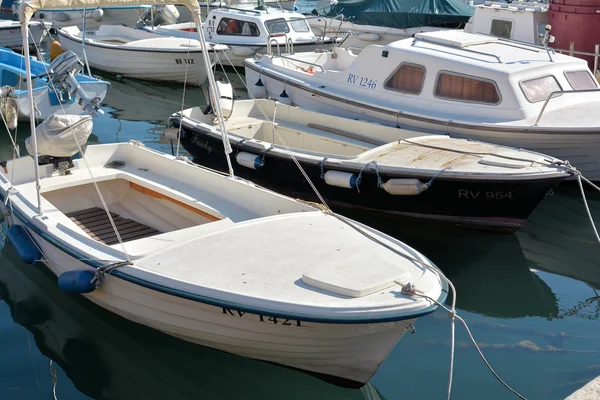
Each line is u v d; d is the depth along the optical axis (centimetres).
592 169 897
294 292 490
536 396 548
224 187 697
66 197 745
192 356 600
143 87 1505
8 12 2228
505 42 1046
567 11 1259
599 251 800
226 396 558
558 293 712
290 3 2144
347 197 838
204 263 535
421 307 470
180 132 984
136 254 554
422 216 820
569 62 971
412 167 775
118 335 627
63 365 589
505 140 895
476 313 673
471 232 820
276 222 595
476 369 584
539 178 734
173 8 1838
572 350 611
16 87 1241
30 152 738
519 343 622
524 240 821
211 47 1448
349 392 559
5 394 552
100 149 783
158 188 715
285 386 568
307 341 514
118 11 1884
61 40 1650
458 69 940
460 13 1571
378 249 550
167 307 550
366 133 952
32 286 707
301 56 1248
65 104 1120
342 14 1684
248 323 518
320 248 551
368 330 484
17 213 661
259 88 1191
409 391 556
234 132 965
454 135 932
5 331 635
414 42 1031
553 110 926
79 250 577
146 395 556
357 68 1051
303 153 851
